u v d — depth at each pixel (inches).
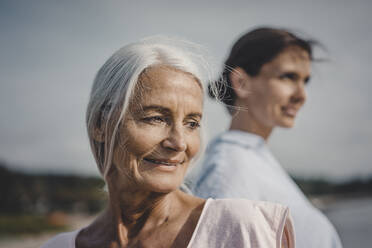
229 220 47.1
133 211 51.4
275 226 47.0
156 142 46.6
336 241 72.0
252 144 76.6
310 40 77.5
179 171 48.3
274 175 76.0
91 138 53.1
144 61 47.4
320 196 3358.8
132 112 47.3
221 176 70.8
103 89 50.4
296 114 78.1
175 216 50.6
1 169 2194.9
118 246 51.6
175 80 47.4
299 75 77.0
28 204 2079.2
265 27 79.6
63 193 2229.3
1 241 1180.5
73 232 58.3
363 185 3703.3
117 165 49.3
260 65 76.3
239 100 78.9
